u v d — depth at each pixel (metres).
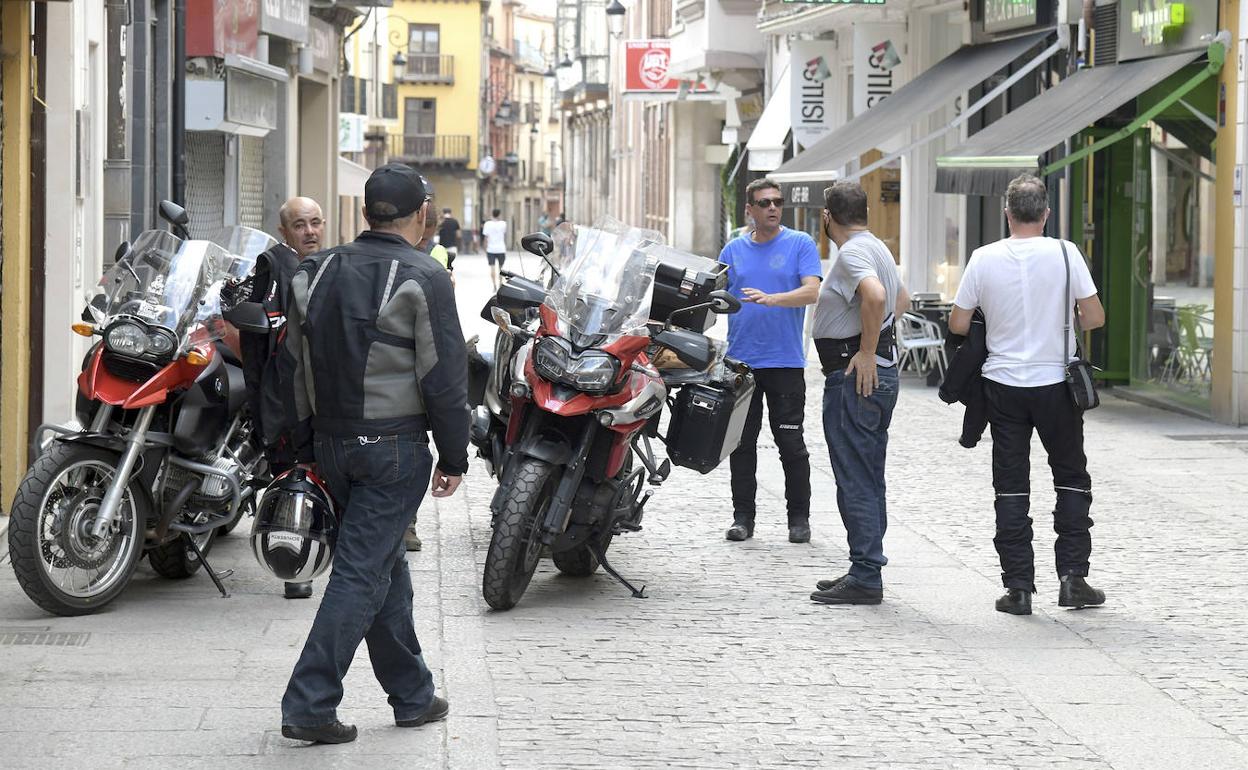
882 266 13.16
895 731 9.91
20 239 15.89
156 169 25.98
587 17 114.81
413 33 154.75
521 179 180.00
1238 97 23.98
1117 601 13.42
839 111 44.66
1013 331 12.84
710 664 11.38
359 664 11.03
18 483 15.92
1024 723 10.11
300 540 9.62
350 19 46.22
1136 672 11.31
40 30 16.66
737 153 63.03
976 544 15.73
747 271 15.59
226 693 10.25
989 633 12.37
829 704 10.45
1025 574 12.98
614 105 102.19
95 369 12.45
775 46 54.19
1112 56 27.77
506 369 14.01
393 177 9.20
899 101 34.84
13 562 11.82
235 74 29.30
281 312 12.05
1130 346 28.61
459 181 156.25
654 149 83.25
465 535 15.93
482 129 157.00
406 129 155.00
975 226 36.44
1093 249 28.83
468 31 154.75
